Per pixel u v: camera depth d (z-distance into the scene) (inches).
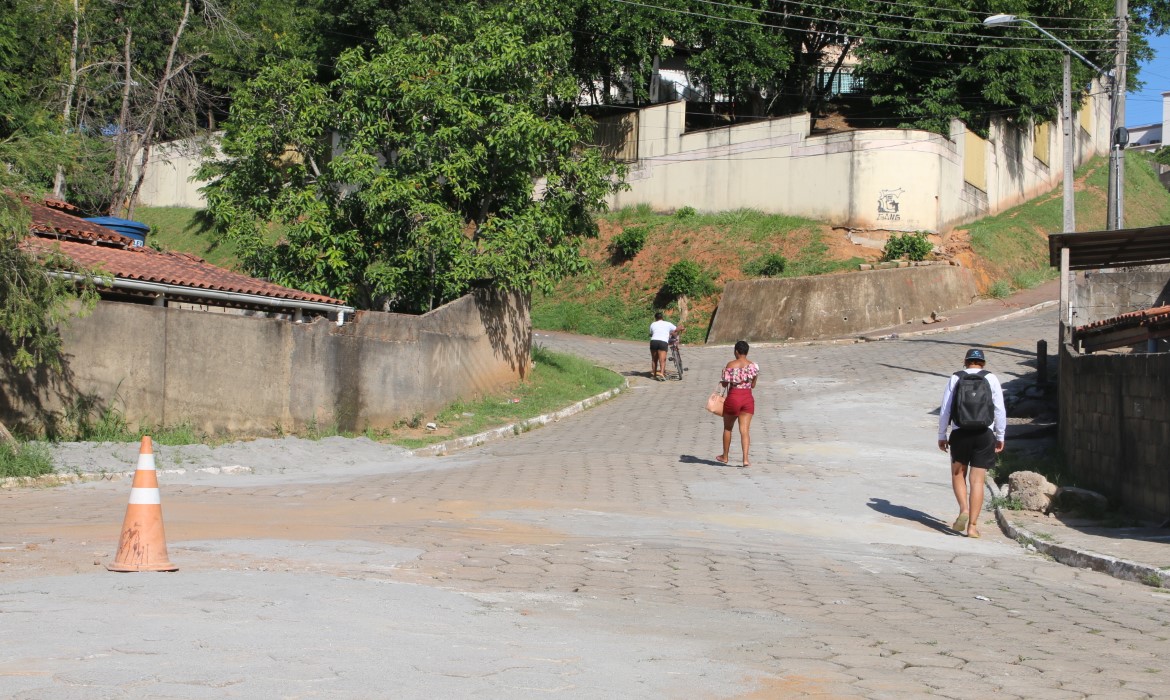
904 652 223.5
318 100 893.8
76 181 1219.2
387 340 762.8
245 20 1483.8
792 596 286.7
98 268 574.6
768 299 1363.2
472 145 887.7
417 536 350.0
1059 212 1790.1
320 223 858.1
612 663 193.6
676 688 179.2
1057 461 591.2
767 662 204.8
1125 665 221.3
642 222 1632.6
